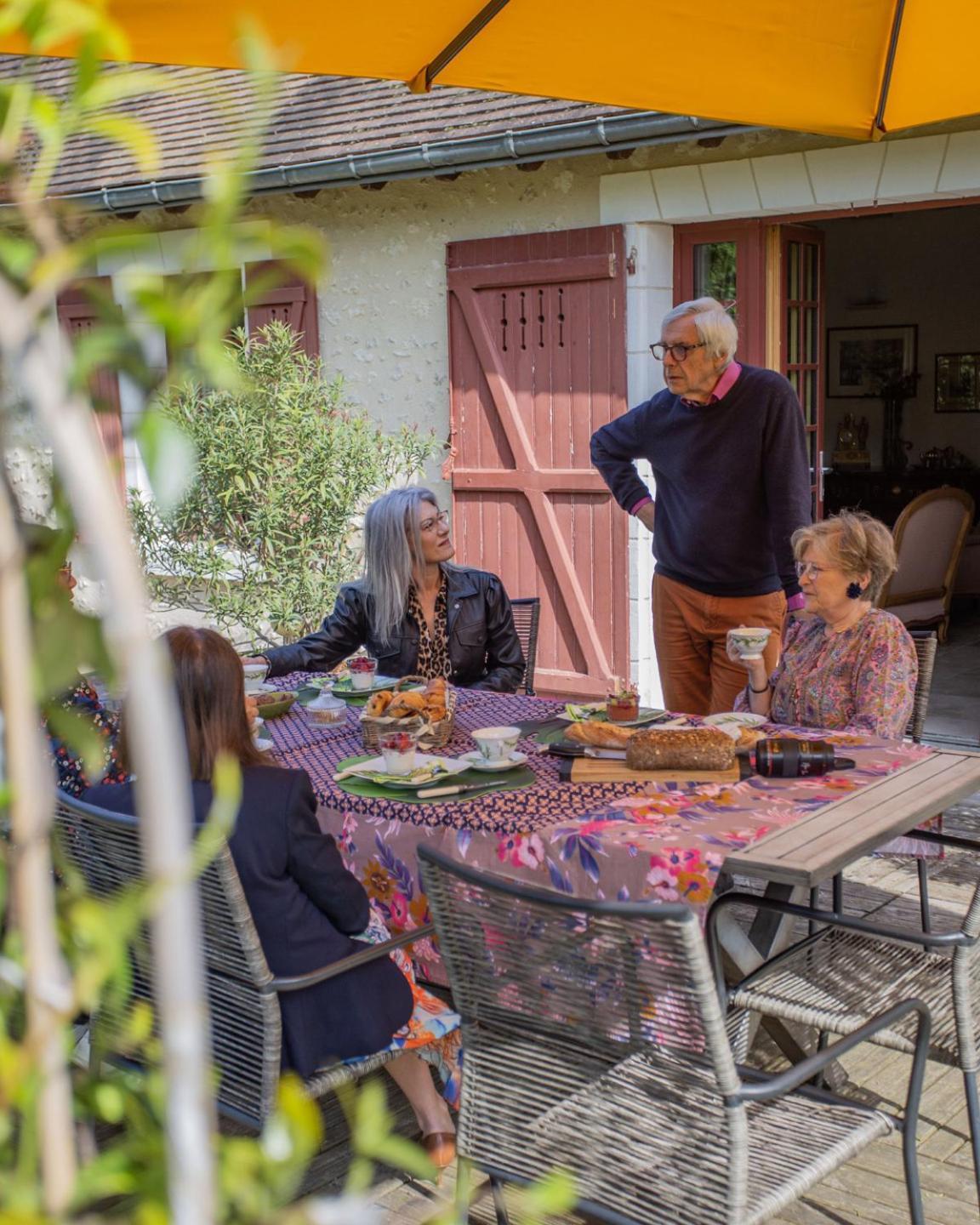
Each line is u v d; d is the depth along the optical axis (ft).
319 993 8.71
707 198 20.97
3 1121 2.36
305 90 26.73
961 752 10.79
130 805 8.70
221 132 27.17
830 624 12.21
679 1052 7.00
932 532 29.17
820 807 9.34
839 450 46.03
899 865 16.44
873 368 45.39
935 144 18.78
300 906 8.70
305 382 23.63
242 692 8.72
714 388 15.96
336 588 23.07
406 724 11.72
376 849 10.40
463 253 23.85
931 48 12.37
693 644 17.20
